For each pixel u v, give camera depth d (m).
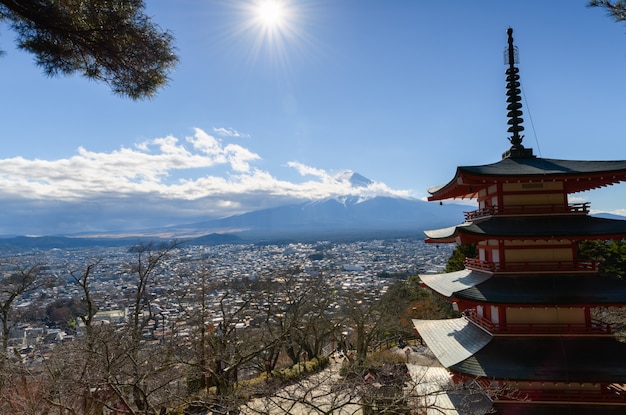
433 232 21.92
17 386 19.73
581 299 15.61
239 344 29.14
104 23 8.77
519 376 14.97
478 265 18.89
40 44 9.02
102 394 18.33
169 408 18.92
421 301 48.78
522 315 16.80
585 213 17.05
